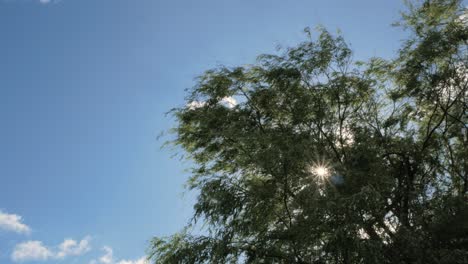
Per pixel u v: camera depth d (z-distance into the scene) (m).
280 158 12.16
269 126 14.80
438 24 15.85
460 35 14.58
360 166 12.94
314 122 14.67
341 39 15.35
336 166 12.31
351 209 10.78
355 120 15.07
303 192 11.91
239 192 12.88
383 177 12.64
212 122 14.91
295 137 13.69
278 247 11.70
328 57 15.00
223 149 15.27
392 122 15.05
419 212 12.16
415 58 14.97
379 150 13.84
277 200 12.78
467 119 15.23
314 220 11.19
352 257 10.55
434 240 11.73
